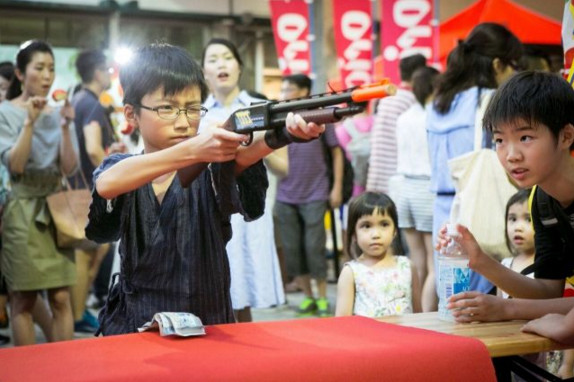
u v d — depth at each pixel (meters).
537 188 1.84
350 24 5.97
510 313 1.70
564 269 1.87
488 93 3.01
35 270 3.24
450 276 1.74
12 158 3.19
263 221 3.28
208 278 1.70
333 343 1.39
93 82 4.18
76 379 1.18
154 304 1.69
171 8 8.94
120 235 1.71
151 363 1.27
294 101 1.39
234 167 1.60
